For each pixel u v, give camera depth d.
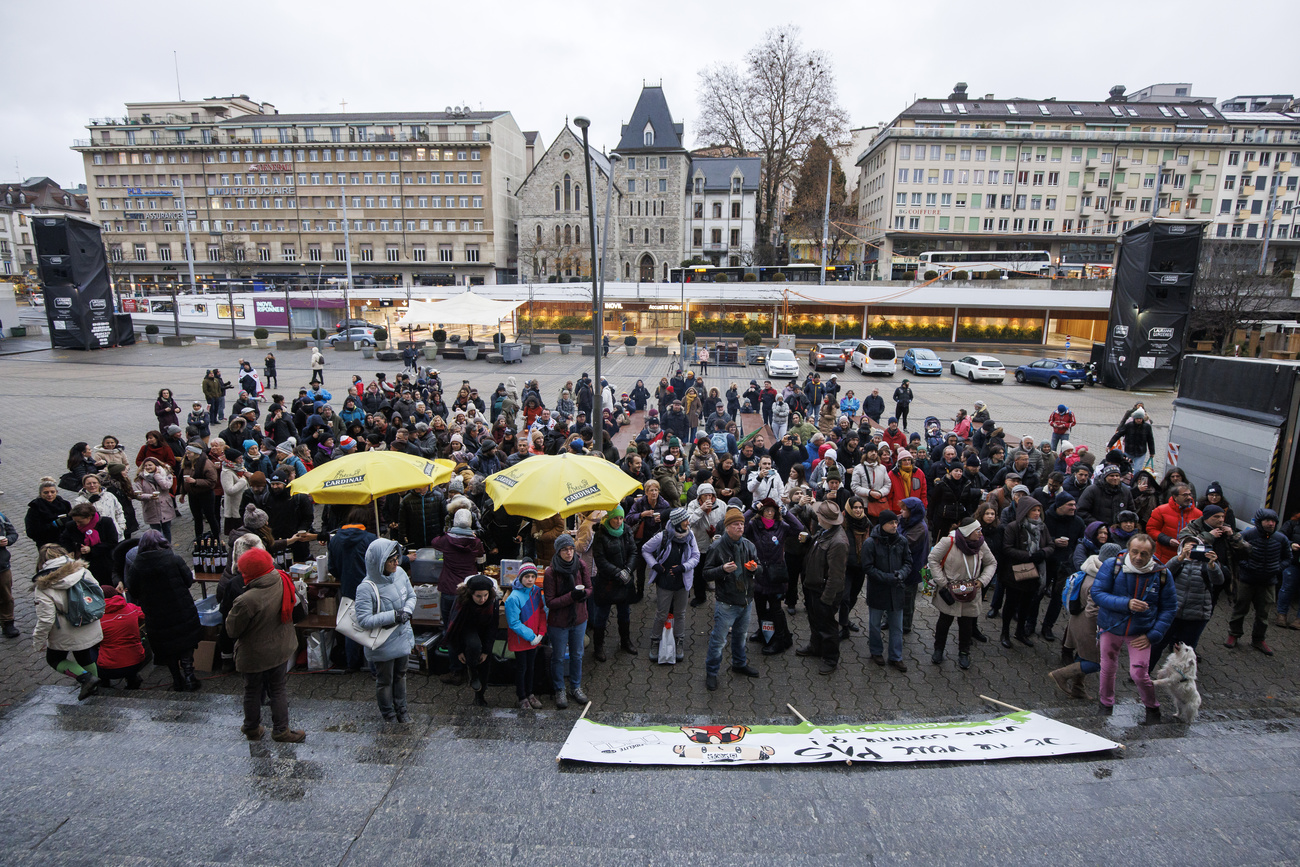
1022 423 22.94
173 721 5.40
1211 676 7.11
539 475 6.79
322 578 6.87
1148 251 28.72
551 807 4.14
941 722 5.66
